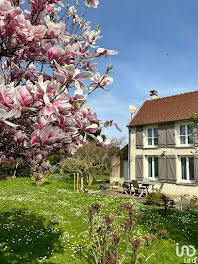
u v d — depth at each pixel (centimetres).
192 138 1309
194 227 676
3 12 119
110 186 1631
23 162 192
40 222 661
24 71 172
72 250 487
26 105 113
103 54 190
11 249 479
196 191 1236
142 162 1502
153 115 1563
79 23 222
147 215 798
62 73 119
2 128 151
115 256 313
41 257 450
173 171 1341
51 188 1471
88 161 1741
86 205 947
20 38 138
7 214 735
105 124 177
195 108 1376
